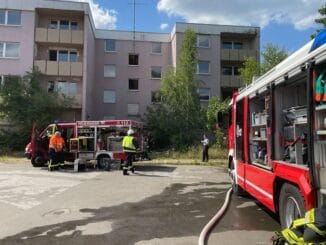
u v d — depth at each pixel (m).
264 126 7.11
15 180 14.17
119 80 41.59
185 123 32.75
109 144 18.42
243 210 8.45
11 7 36.47
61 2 36.97
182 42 35.75
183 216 7.96
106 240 6.23
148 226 7.11
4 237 6.53
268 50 28.61
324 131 4.43
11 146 32.31
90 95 39.03
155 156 27.33
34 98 32.44
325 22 18.64
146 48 42.34
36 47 37.16
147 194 10.86
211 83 40.69
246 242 5.96
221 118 11.88
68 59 38.12
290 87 6.07
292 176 5.39
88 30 37.53
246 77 28.69
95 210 8.66
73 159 18.50
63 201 9.82
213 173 16.78
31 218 7.93
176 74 34.75
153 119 34.12
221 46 43.38
